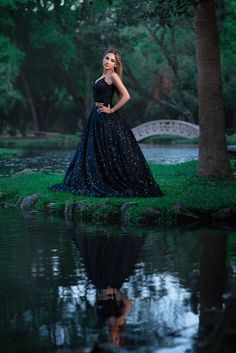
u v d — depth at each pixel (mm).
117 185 10062
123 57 56188
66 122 63062
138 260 5617
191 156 28125
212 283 4672
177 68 52125
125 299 4293
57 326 3740
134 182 10047
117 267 5328
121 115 10414
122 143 10188
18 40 51750
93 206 8906
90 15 53375
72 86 56281
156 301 4219
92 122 10461
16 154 29812
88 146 10367
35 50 53094
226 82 54062
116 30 53281
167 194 10133
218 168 12391
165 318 3832
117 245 6422
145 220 8250
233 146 18328
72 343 3455
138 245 6402
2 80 45000
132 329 3656
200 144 12594
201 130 12531
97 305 4164
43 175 14148
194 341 3410
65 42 49906
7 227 7887
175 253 5902
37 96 58156
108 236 7055
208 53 12234
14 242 6672
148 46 60375
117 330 3648
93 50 53906
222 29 26984
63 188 10695
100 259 5680
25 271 5219
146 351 3309
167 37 57531
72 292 4512
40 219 8727
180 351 3283
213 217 8250
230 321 3217
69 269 5277
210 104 12367
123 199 9336
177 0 11344
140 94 58969
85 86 55812
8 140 47500
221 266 5262
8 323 3812
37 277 5000
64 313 3994
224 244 6332
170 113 59688
